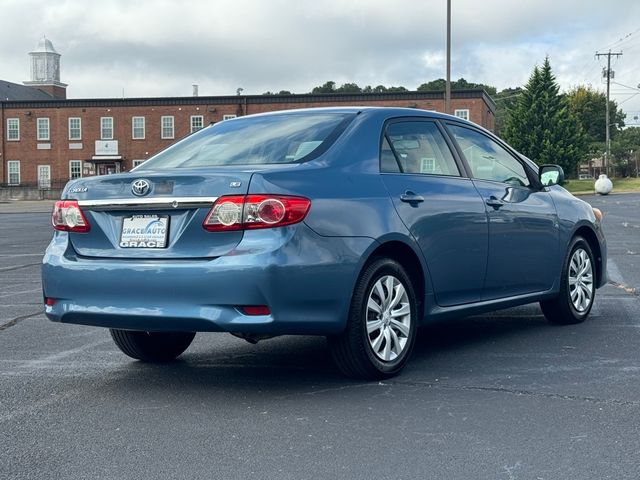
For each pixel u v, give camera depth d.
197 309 4.47
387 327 5.05
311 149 5.01
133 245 4.73
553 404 4.46
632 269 10.71
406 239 5.09
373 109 5.49
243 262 4.37
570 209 6.86
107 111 60.12
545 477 3.36
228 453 3.74
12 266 13.16
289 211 4.46
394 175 5.23
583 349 5.92
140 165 5.48
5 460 3.69
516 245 6.12
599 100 105.75
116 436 4.04
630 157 75.94
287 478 3.40
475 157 6.07
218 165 5.07
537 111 61.03
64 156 61.00
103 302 4.73
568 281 6.80
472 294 5.78
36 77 83.75
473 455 3.64
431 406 4.46
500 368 5.35
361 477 3.39
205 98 58.31
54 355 6.09
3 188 60.19
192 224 4.56
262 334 4.67
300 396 4.73
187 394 4.86
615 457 3.59
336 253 4.63
